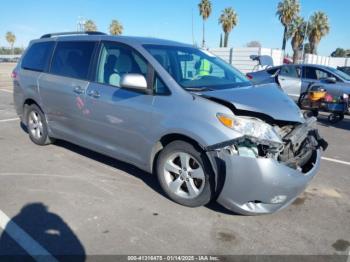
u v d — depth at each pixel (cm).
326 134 763
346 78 998
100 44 439
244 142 307
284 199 314
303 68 1071
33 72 537
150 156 375
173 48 421
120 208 352
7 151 531
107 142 426
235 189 312
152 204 363
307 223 338
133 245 290
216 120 315
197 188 349
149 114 362
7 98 1163
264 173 300
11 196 373
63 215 334
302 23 4444
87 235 302
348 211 367
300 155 342
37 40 563
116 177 434
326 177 468
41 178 425
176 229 316
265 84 429
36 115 554
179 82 360
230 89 369
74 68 465
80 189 395
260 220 338
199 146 334
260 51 2409
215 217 340
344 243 305
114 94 399
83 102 438
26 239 293
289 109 345
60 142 581
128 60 399
